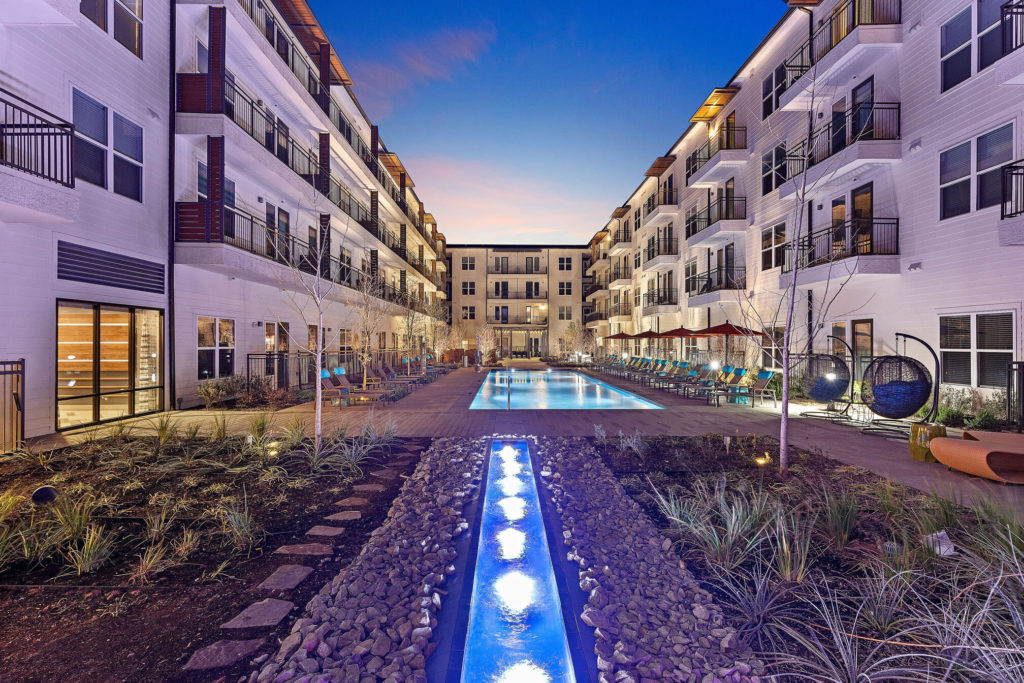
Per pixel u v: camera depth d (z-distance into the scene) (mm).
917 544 3742
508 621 3090
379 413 11500
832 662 2529
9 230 7926
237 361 14430
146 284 10953
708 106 21656
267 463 6621
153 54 11195
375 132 27469
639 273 35438
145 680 2389
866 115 13039
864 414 11242
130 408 10539
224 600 3184
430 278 40625
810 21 14016
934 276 11023
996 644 2572
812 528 4098
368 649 2619
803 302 15555
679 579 3438
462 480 5887
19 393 7613
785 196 15570
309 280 15383
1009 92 9375
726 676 2412
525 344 55438
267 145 16359
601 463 6668
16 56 7996
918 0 11484
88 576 3504
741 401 14250
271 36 16562
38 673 2432
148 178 11016
